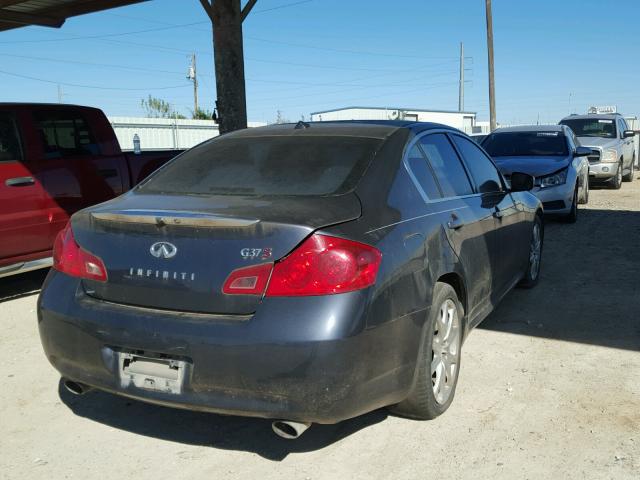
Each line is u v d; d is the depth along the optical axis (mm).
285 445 3324
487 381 4086
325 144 3670
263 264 2748
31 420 3666
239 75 8875
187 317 2838
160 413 3732
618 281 6652
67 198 6461
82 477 3064
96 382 3059
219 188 3434
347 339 2701
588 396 3842
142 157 7332
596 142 16453
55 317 3131
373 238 2967
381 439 3359
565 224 10688
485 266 4367
